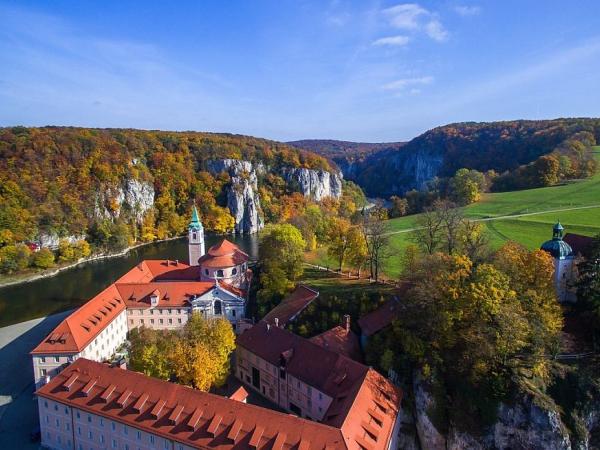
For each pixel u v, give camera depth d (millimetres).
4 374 87438
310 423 50656
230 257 110812
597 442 57938
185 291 102562
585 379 58562
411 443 63000
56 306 129625
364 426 52688
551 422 54625
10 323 115875
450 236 87562
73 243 187375
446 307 62656
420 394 62812
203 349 69938
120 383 61875
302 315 86188
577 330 66375
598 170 184125
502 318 58062
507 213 144625
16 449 65625
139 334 78125
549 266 65875
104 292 97000
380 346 70875
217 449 51062
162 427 55219
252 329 82250
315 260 123750
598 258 65750
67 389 63750
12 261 159750
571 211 137875
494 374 58781
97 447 61500
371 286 94000
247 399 76312
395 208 197375
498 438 57031
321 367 66312
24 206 184125
